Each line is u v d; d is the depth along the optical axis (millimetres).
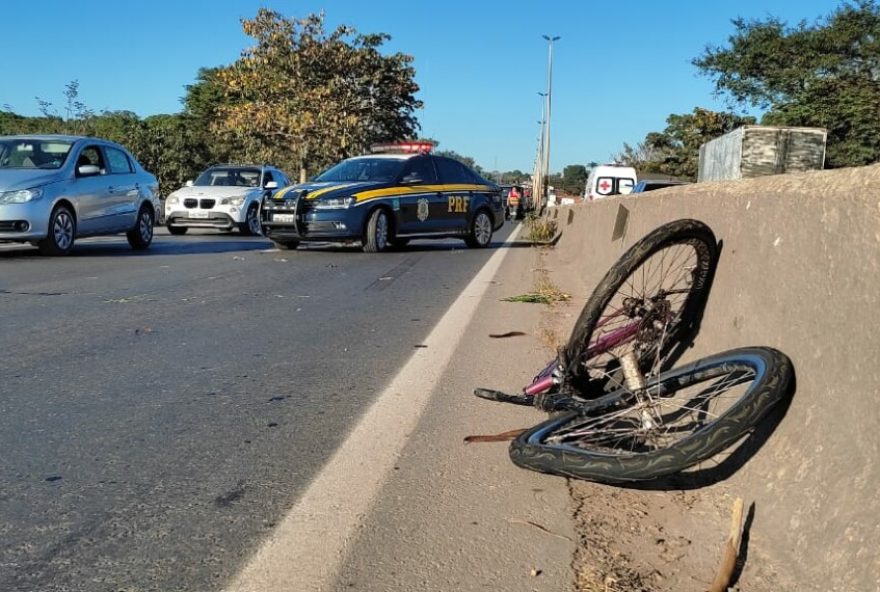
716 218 4000
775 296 3072
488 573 2510
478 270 10961
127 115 35844
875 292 2395
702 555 2590
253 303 7586
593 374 3898
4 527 2826
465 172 15461
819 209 2854
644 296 4066
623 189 23859
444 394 4520
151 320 6582
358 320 6789
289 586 2438
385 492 3137
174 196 17953
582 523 2842
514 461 3135
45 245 11383
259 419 4027
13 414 4055
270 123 35438
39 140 12273
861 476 2221
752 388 2703
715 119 38406
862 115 21641
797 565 2291
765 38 27266
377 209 13336
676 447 2666
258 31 36031
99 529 2814
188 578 2484
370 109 38938
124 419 4000
